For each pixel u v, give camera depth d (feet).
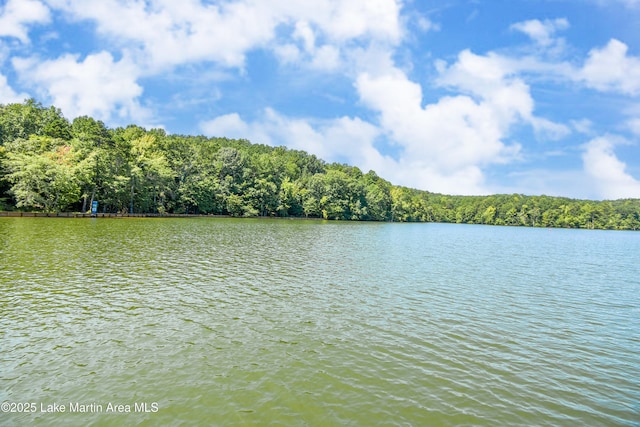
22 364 40.29
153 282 77.61
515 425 33.17
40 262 90.94
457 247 197.16
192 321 55.47
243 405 34.04
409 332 55.47
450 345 51.24
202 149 452.35
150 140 382.63
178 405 33.68
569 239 332.39
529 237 346.74
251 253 126.00
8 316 54.24
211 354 44.47
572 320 66.23
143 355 43.50
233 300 67.36
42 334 48.39
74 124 403.75
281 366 42.16
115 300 64.03
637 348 53.52
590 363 47.73
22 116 321.93
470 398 37.37
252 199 437.58
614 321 66.59
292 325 55.83
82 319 54.34
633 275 120.98
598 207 653.71
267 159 517.55
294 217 495.00
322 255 131.75
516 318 65.67
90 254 105.40
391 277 96.73
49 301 61.93
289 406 34.22
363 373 41.45
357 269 106.22
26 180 230.48
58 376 38.06
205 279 82.69
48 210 242.99
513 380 41.93
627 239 358.84
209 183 386.73
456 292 83.10
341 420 32.35
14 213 221.25
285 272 95.76
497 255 167.12
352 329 55.47
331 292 77.00
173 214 349.82
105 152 280.92
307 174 601.62
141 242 136.77
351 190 558.97
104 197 288.30
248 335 51.01
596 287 98.07
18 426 30.09
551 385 41.27
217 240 159.84
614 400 38.58
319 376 40.24
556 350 51.62
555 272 122.31
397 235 274.36
